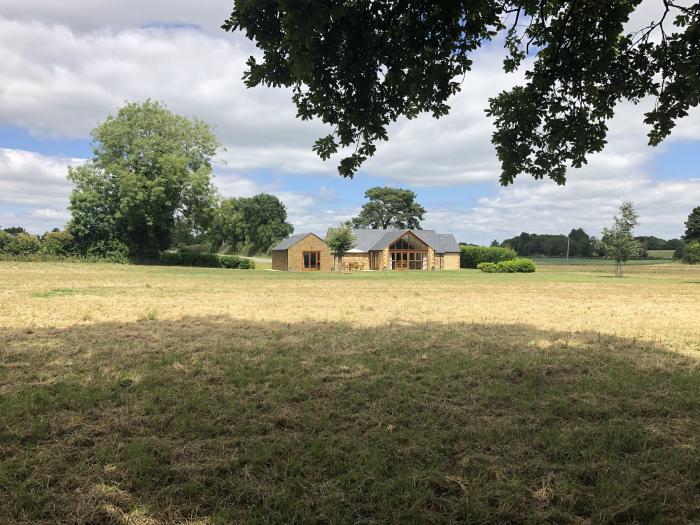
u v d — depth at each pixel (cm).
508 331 1009
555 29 575
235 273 3831
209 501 334
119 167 4928
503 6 530
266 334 939
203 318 1156
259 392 550
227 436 434
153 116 5181
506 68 626
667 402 534
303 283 2689
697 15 527
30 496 326
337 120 527
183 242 5612
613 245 4106
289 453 398
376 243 6362
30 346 784
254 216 10188
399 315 1269
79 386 561
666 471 377
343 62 482
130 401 511
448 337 921
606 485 352
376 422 466
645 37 555
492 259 6875
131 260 5228
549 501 337
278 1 383
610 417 493
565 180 635
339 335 934
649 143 592
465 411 500
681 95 558
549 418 482
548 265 8050
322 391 558
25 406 484
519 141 630
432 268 6303
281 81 488
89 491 338
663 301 1789
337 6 392
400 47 483
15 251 4806
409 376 629
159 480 357
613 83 580
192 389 556
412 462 388
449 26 484
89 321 1074
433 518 317
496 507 331
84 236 5206
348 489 348
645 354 788
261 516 316
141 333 923
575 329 1050
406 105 540
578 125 600
